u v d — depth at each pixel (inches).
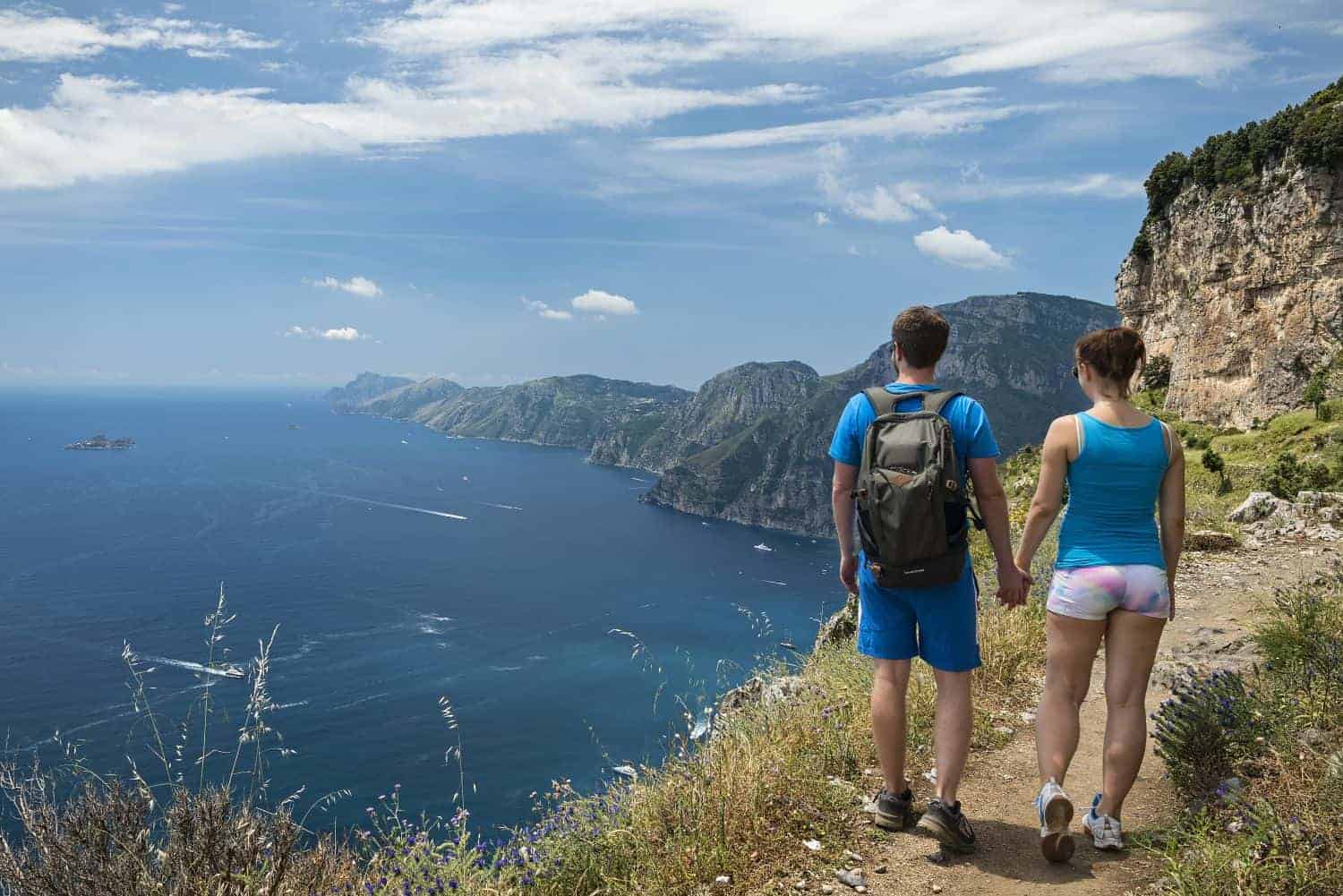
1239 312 3398.1
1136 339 158.1
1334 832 135.2
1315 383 2738.7
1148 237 4242.1
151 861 125.9
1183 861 138.3
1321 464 1465.3
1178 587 378.0
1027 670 259.0
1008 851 154.6
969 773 192.5
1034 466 1379.2
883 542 149.8
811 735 197.0
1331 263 3053.6
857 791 177.3
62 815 124.2
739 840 156.3
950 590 153.5
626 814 162.2
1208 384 3501.5
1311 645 216.7
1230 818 154.8
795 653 286.8
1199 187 3774.6
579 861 146.8
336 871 134.6
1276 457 1913.1
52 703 3690.9
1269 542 463.5
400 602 6269.7
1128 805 171.9
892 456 151.3
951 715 156.3
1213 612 323.0
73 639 4911.4
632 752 3221.0
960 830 152.9
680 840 153.8
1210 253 3597.4
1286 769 163.8
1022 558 163.3
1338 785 144.6
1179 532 156.8
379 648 5012.3
